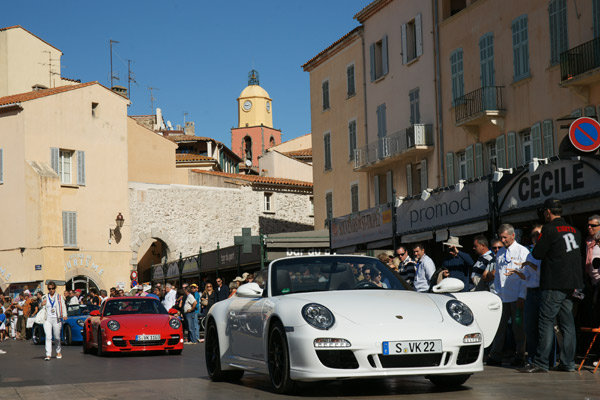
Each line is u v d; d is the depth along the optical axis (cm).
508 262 1138
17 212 4488
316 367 806
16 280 4484
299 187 5703
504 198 1712
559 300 1012
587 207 1488
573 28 2575
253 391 915
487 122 3094
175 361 1627
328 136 4584
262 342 918
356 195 4278
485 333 1072
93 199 4741
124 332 1891
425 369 809
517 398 782
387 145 3806
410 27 3709
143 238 5012
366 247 2556
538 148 2766
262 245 3158
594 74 2408
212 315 1088
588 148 1555
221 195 5341
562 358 1041
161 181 5441
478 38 3144
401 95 3759
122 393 927
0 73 5347
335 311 837
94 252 4722
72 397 904
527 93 2844
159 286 3228
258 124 11481
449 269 1317
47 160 4534
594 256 1093
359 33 4116
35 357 2031
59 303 1898
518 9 2880
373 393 860
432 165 3503
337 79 4447
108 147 4831
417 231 2128
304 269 965
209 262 3734
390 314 835
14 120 4503
